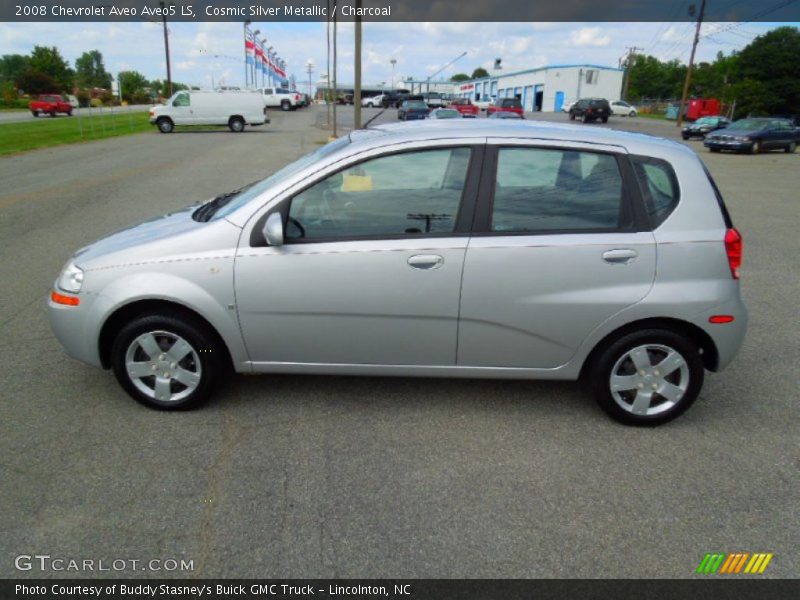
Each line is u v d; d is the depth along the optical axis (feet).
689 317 10.96
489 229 10.91
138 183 42.60
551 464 10.50
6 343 14.97
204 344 11.49
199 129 113.19
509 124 11.89
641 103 248.93
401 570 8.11
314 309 11.09
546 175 10.96
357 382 13.37
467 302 10.98
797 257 25.49
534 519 9.11
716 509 9.41
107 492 9.47
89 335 11.43
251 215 11.03
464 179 10.94
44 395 12.44
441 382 13.46
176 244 11.15
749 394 13.26
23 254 23.35
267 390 12.91
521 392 13.10
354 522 8.96
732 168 63.46
